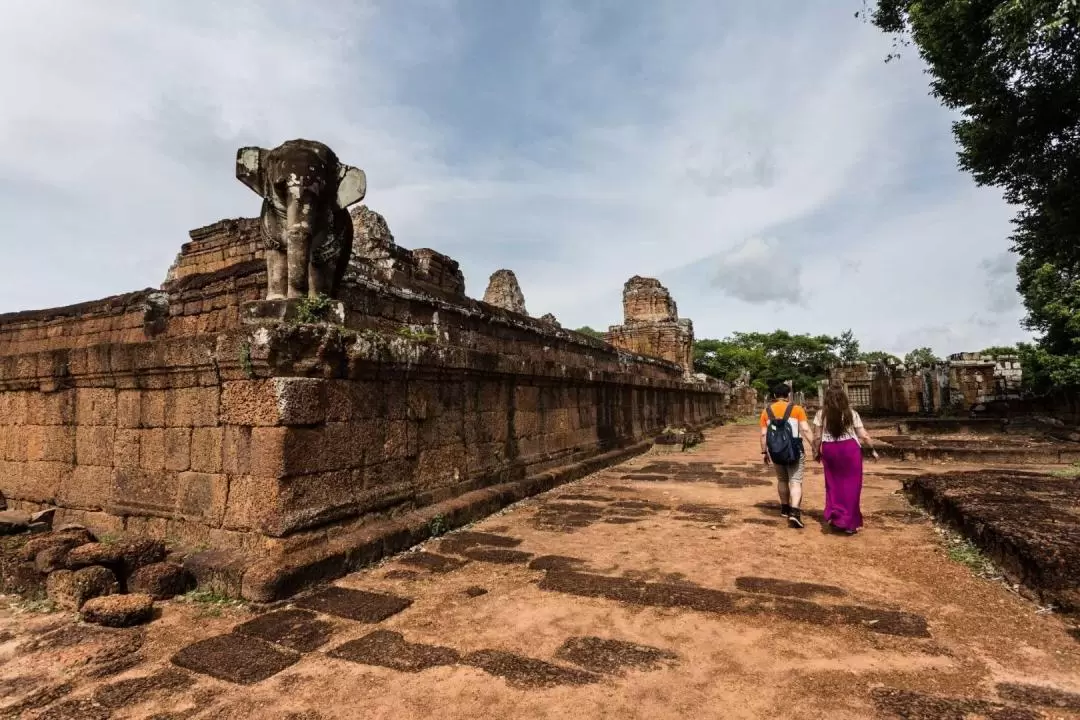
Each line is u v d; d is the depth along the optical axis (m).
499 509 7.27
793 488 6.34
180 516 5.06
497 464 7.99
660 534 6.01
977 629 3.55
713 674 3.03
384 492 5.64
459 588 4.41
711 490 8.75
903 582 4.44
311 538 4.68
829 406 6.15
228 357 4.71
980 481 7.21
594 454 11.38
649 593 4.22
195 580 4.40
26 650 3.47
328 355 4.92
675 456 13.34
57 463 6.30
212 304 8.77
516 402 8.65
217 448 4.89
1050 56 11.26
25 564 4.55
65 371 6.14
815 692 2.83
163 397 5.37
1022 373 22.83
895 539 5.71
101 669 3.21
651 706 2.73
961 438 15.52
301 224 5.10
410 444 6.12
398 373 5.93
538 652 3.31
